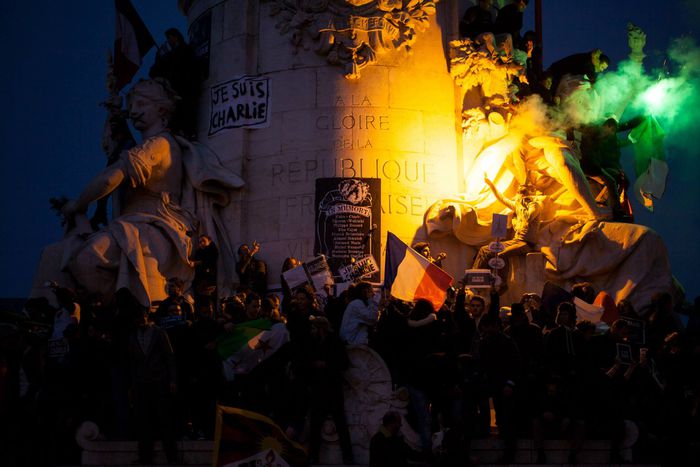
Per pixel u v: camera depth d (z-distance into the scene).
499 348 15.20
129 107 22.47
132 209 21.62
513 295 20.69
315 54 21.95
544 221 21.06
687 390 16.58
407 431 15.34
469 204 21.38
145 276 20.45
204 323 15.89
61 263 20.75
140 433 15.12
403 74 21.95
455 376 15.30
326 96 21.77
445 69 22.33
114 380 15.55
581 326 15.55
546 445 15.30
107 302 20.50
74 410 15.85
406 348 15.23
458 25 22.72
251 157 21.84
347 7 22.03
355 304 16.05
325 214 21.11
